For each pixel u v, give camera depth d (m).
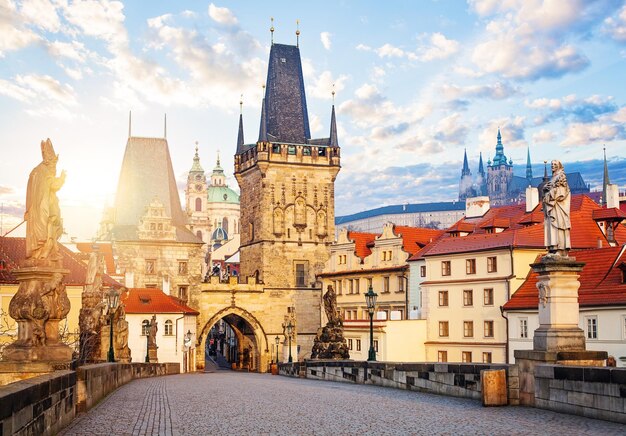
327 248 151.38
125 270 141.00
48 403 20.75
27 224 27.72
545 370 27.27
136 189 148.62
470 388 33.94
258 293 146.00
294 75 159.88
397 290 117.44
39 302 26.94
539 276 29.06
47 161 27.98
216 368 160.38
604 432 21.58
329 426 24.08
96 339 56.03
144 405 31.86
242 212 159.75
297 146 151.38
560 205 29.09
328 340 64.88
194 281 143.25
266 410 29.27
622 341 65.12
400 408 29.56
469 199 116.69
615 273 68.62
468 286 90.62
